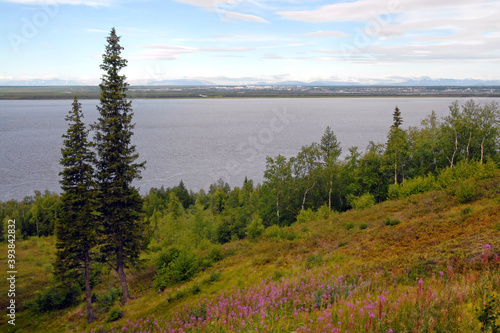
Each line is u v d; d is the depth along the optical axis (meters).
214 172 122.62
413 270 11.92
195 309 13.58
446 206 23.91
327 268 16.12
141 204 25.06
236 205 58.59
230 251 27.61
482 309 6.71
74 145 21.50
